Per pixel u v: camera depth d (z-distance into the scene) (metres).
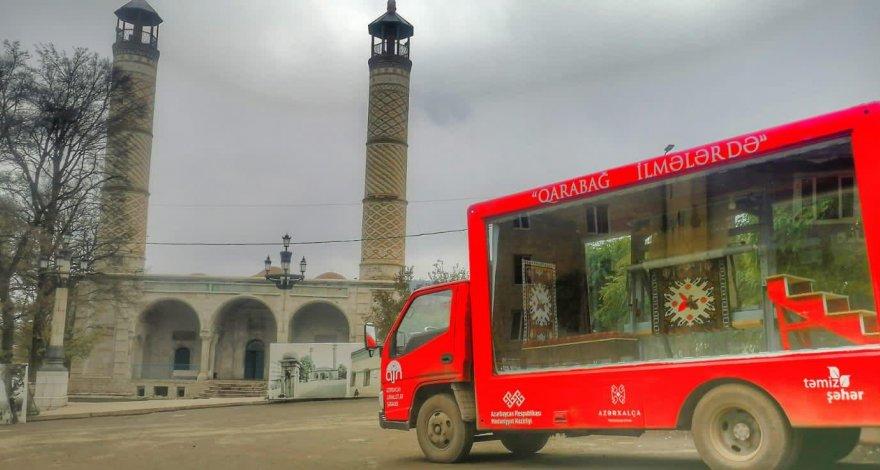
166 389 45.72
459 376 9.56
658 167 7.77
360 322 48.53
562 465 9.09
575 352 8.34
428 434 9.88
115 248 31.78
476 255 9.52
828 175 6.50
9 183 27.83
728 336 7.17
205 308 48.09
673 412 7.32
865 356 6.04
